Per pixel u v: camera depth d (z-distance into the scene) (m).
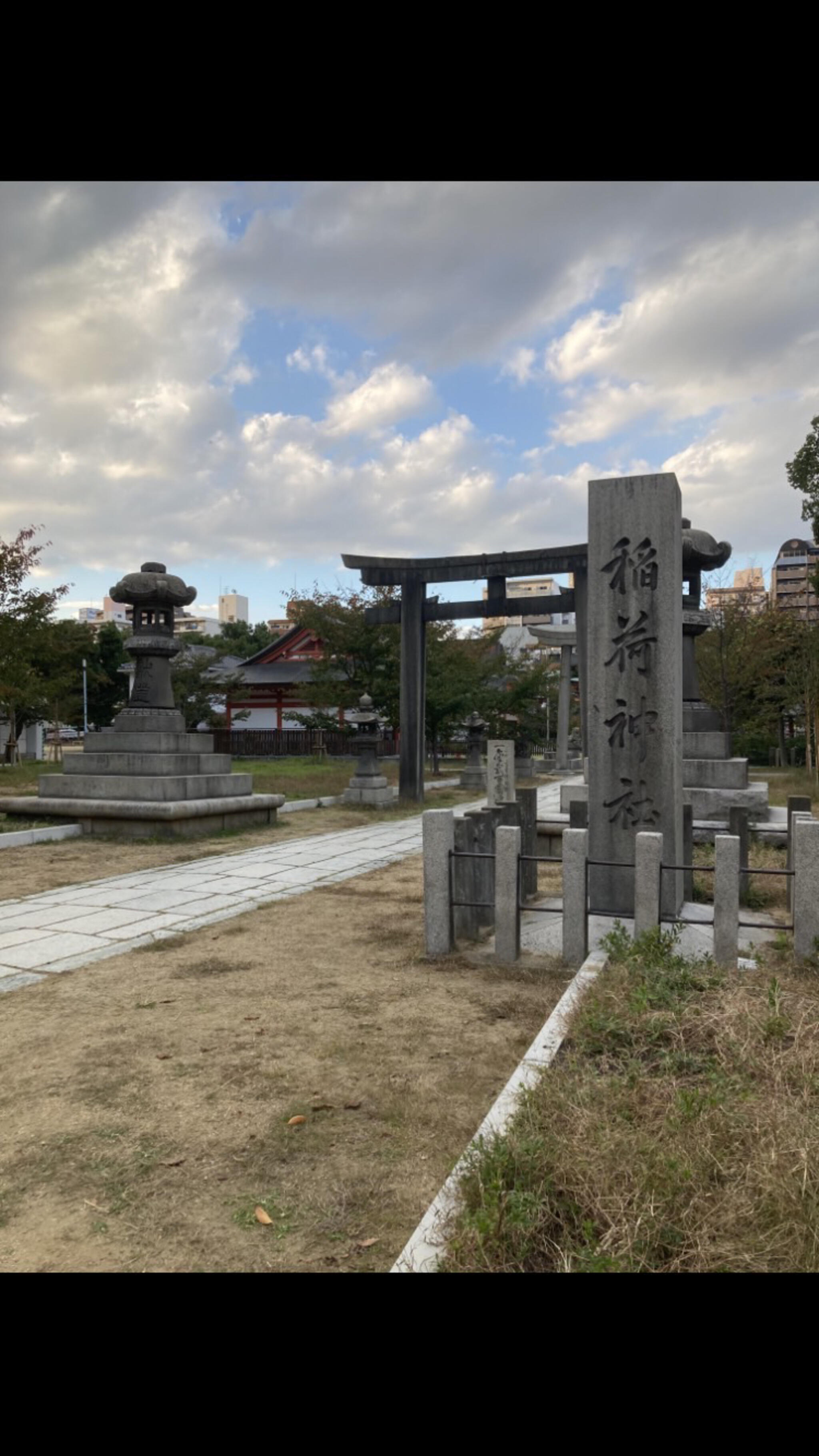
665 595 6.13
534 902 7.65
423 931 6.71
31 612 19.06
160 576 13.48
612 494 6.29
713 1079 3.24
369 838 12.55
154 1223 2.72
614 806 6.25
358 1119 3.44
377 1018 4.65
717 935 5.20
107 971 5.65
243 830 13.28
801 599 53.41
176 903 7.86
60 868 9.82
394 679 21.89
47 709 30.00
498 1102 3.21
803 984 4.54
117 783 12.57
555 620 45.44
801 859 5.09
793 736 31.78
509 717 31.02
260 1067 3.97
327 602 22.41
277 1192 2.90
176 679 31.22
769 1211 2.37
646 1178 2.48
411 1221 2.71
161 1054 4.15
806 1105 3.00
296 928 6.86
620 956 5.07
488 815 6.82
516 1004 4.85
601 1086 3.19
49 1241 2.62
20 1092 3.75
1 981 5.41
